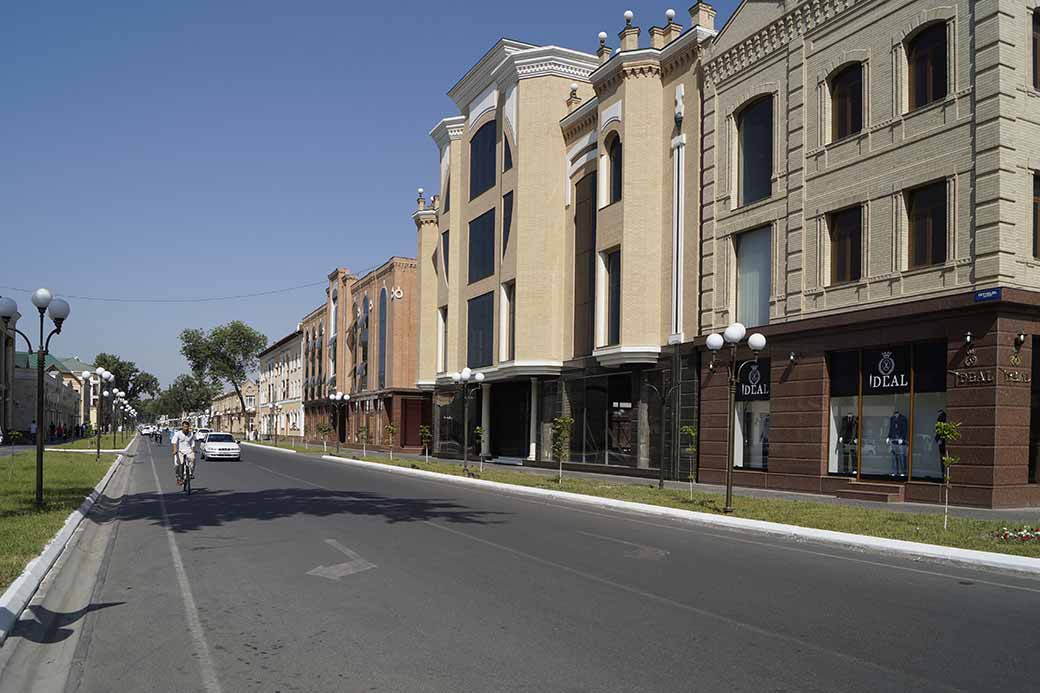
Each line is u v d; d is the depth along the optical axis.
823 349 20.80
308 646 6.48
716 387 24.81
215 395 148.88
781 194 22.48
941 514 15.47
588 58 34.94
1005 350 16.52
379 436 59.25
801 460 21.33
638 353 27.66
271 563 10.24
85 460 35.47
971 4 17.39
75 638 6.79
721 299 24.80
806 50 21.83
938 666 6.07
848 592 8.92
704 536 13.73
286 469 32.88
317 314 80.75
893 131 19.09
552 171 34.31
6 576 8.48
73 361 143.62
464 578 9.30
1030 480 16.91
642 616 7.54
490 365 38.00
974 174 17.08
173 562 10.36
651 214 28.08
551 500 20.53
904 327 18.53
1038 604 8.43
